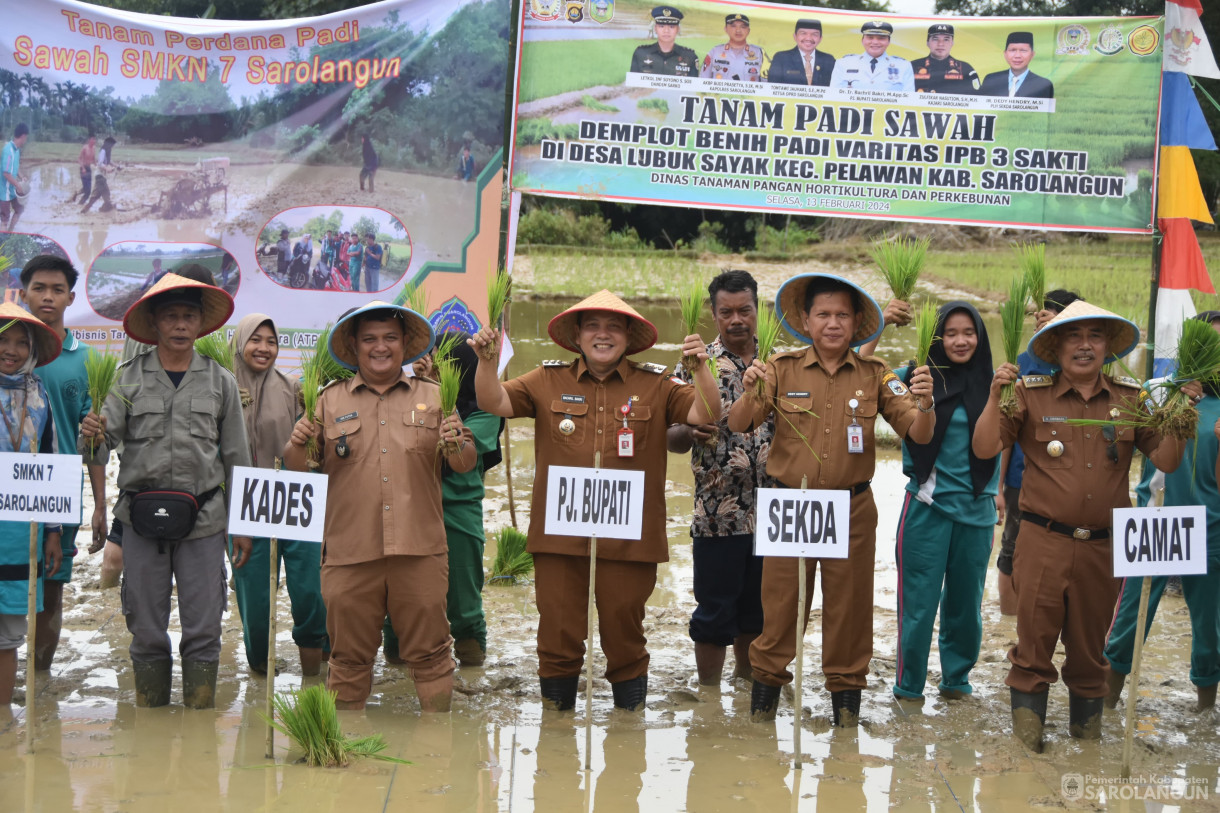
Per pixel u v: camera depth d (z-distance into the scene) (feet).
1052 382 17.70
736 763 16.52
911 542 19.40
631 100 25.14
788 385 18.02
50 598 19.81
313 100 25.86
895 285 18.12
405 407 17.97
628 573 18.22
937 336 19.63
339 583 17.78
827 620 18.08
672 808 14.83
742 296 19.92
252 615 19.92
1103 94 25.35
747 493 19.84
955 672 19.81
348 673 18.17
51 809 14.30
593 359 18.10
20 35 24.97
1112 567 16.97
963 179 25.45
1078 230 25.67
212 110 25.68
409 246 26.20
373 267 26.17
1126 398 17.60
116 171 25.53
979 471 19.25
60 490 16.88
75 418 20.43
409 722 17.99
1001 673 21.34
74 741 16.76
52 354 18.80
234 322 26.03
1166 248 26.48
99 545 20.39
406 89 25.86
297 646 21.72
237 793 14.94
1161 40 25.23
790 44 25.08
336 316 26.20
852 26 25.09
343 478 17.76
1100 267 74.49
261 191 25.90
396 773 15.80
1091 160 25.50
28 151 25.18
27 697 16.24
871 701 19.70
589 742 16.17
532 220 81.97
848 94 25.20
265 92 25.79
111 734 17.10
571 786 15.48
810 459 17.72
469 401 20.79
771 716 18.43
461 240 26.25
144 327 18.21
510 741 17.22
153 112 25.55
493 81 25.91
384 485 17.65
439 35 25.76
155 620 18.13
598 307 17.74
